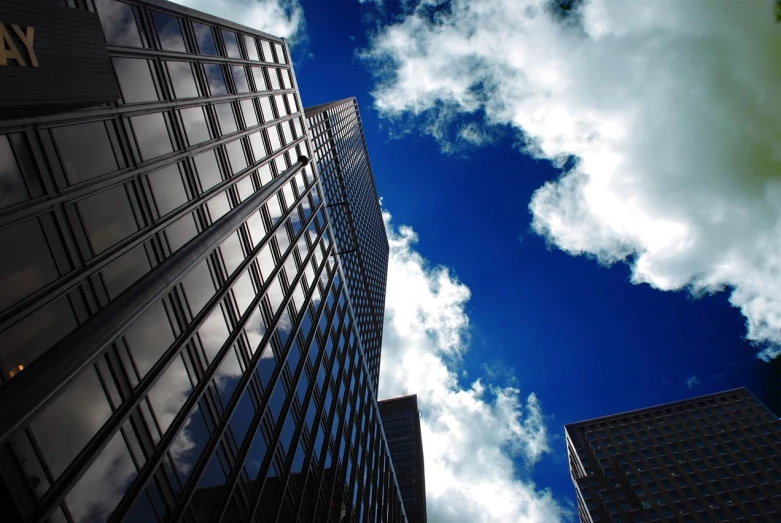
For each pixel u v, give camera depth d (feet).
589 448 399.03
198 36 93.61
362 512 133.80
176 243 67.77
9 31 39.96
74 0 57.00
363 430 159.74
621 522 332.80
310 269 133.08
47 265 43.57
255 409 80.02
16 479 34.83
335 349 144.05
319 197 158.20
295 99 151.84
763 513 310.24
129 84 65.41
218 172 87.56
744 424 376.07
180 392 59.31
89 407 43.93
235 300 81.66
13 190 41.60
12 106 39.37
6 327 37.32
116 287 52.60
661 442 381.81
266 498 75.92
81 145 52.34
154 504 49.06
